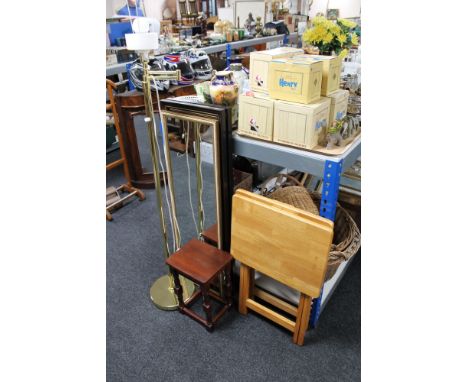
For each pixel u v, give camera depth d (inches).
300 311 57.5
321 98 53.1
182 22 179.9
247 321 66.9
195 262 62.0
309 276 51.5
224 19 172.9
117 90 107.5
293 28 191.2
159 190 65.1
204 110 56.6
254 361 59.1
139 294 74.2
